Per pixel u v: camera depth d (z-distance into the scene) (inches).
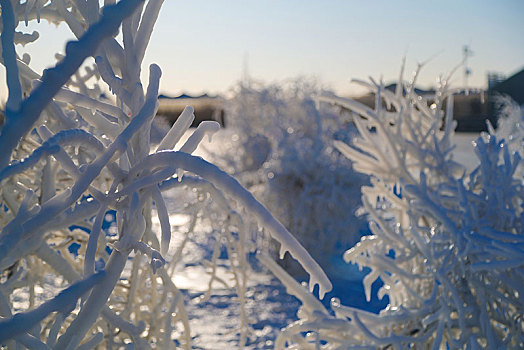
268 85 296.0
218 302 195.2
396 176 78.7
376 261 69.6
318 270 20.9
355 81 80.7
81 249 44.9
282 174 248.8
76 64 16.0
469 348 61.9
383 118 81.0
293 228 248.2
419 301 69.1
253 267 234.4
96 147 22.2
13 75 17.5
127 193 23.3
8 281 36.7
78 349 24.5
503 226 67.7
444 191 74.5
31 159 19.2
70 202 21.2
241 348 46.6
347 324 66.5
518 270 62.3
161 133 339.0
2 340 19.0
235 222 45.0
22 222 20.9
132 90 25.0
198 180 34.7
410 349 66.4
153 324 38.4
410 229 68.7
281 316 183.2
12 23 18.5
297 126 276.2
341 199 249.9
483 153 71.2
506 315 66.7
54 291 60.2
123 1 16.4
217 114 310.2
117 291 40.6
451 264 65.4
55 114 25.5
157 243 34.3
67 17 26.2
